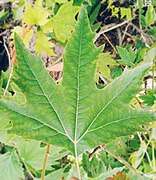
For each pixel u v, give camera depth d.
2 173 0.73
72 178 0.42
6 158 0.74
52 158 0.75
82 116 0.42
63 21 0.85
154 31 1.13
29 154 0.74
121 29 1.17
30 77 0.40
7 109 0.40
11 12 1.02
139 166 0.96
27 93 0.40
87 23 0.39
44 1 0.92
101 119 0.42
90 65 0.41
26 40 0.79
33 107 0.41
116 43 1.17
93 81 0.42
